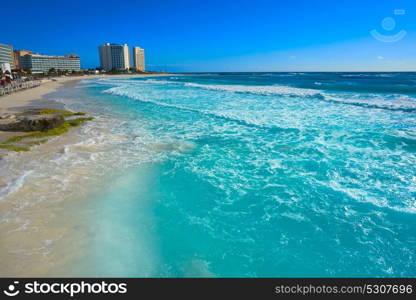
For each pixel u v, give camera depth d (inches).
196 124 471.5
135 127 453.7
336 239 162.2
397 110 543.5
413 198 203.2
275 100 751.7
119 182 238.2
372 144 332.8
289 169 263.4
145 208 197.9
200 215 189.0
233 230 172.4
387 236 163.3
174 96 925.8
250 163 281.9
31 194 213.6
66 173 255.4
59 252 152.3
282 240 162.7
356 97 761.6
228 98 831.7
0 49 4643.2
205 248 157.4
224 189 225.3
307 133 390.6
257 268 143.7
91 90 1380.4
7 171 258.1
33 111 613.3
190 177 248.8
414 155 291.7
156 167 272.8
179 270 142.6
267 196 212.2
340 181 234.7
